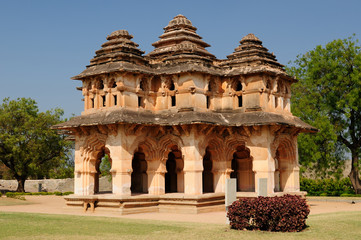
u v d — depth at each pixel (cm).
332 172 4316
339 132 4219
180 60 2905
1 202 3519
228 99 2948
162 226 1880
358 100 4000
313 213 2506
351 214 2208
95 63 2900
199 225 1912
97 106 2823
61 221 2052
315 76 4281
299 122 3053
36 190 6025
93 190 2820
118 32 2984
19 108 5609
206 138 2767
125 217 2356
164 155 2802
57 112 5756
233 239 1573
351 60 4178
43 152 5516
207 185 3200
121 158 2616
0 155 5425
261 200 1772
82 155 2802
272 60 3034
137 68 2783
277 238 1580
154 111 2884
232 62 2992
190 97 2775
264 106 2827
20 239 1606
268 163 2727
